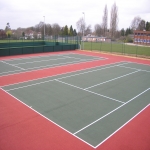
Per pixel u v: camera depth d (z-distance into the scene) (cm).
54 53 3594
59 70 2177
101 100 1296
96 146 791
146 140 841
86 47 4819
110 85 1634
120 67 2431
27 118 1019
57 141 819
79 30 11112
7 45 4006
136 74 2058
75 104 1219
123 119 1031
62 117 1040
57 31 10344
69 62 2695
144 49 4675
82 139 838
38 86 1568
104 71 2175
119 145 802
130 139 845
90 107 1180
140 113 1109
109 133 891
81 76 1920
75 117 1044
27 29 12244
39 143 802
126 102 1270
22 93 1396
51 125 952
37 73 2014
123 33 11469
